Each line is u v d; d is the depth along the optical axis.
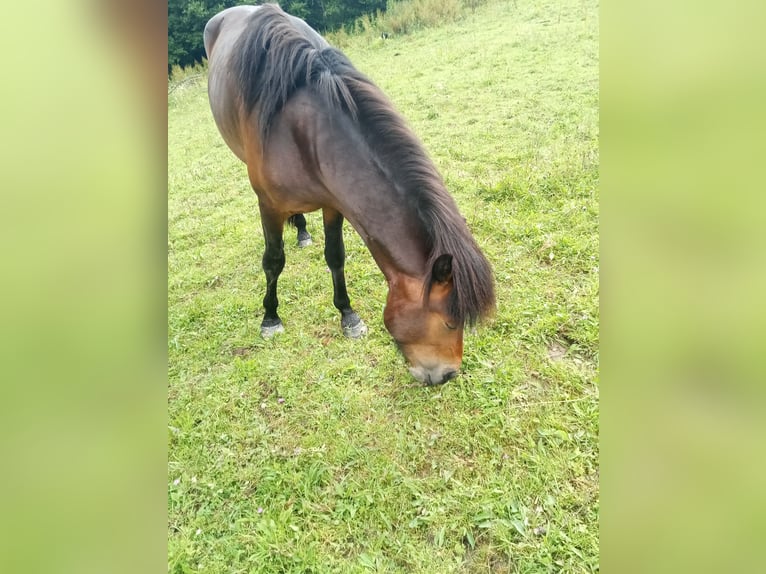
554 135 4.40
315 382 2.48
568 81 5.52
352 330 2.74
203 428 2.32
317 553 1.76
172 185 5.48
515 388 2.24
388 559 1.72
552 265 2.94
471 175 4.04
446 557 1.69
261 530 1.84
